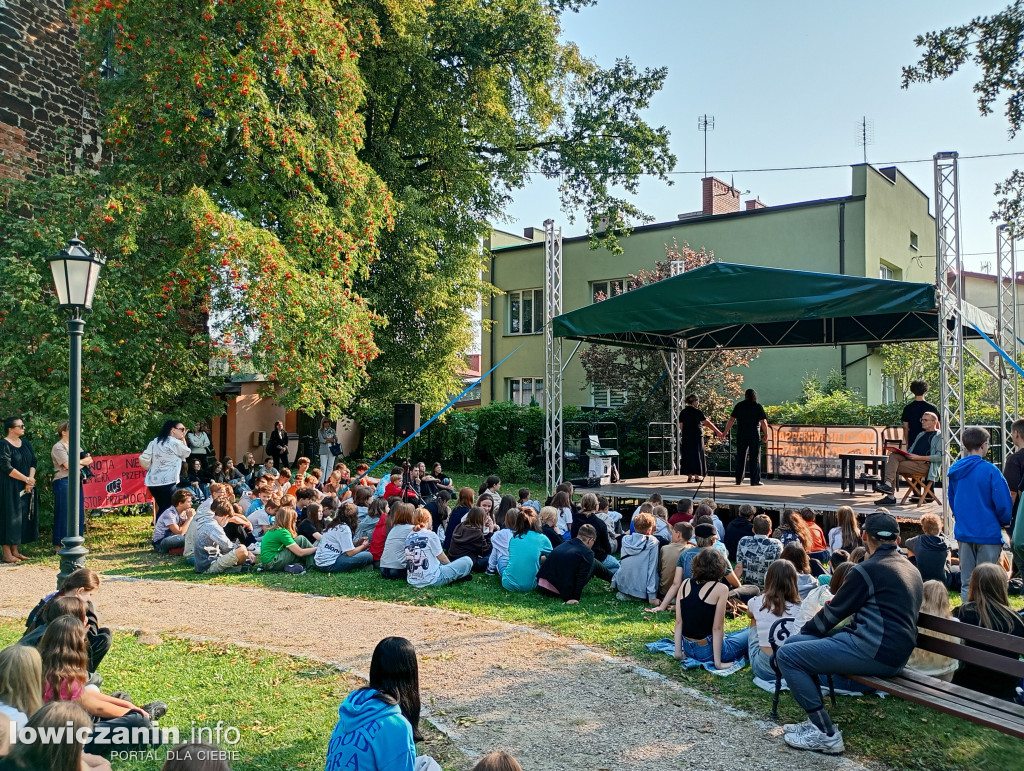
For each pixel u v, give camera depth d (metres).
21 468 10.15
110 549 10.94
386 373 19.17
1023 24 13.36
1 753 2.84
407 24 17.45
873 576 4.50
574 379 25.03
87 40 13.23
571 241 25.25
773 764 4.23
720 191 25.09
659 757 4.32
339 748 3.14
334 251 13.20
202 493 14.01
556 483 13.81
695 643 5.79
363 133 14.93
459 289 20.19
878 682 4.45
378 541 9.60
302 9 12.57
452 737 4.56
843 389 19.53
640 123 19.89
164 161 12.66
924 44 14.28
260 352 12.30
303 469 13.13
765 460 15.93
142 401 12.27
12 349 11.04
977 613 4.85
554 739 4.55
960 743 4.49
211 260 11.52
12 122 13.15
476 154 21.05
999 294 14.02
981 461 6.93
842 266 20.14
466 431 22.95
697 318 11.34
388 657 3.45
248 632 6.79
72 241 6.51
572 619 7.22
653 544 7.97
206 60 11.64
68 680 3.76
